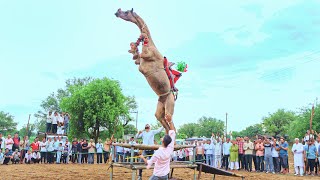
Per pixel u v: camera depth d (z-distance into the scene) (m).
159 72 9.30
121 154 23.94
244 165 20.30
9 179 12.66
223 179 14.42
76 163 25.11
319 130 45.09
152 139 12.20
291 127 59.19
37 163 24.23
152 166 8.65
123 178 13.71
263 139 20.92
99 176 14.32
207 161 21.92
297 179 15.05
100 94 38.16
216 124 92.00
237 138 20.73
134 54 9.55
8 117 84.00
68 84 69.25
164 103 9.64
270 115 78.81
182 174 16.36
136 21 9.59
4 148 23.09
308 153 18.05
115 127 38.66
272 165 19.03
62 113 29.78
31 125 81.00
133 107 59.97
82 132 38.88
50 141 24.78
